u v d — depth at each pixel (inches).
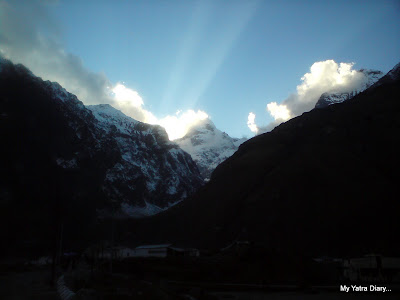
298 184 5034.5
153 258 3599.9
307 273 2834.6
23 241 5457.7
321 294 2053.4
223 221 5506.9
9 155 7140.8
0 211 5713.6
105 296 1256.2
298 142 6776.6
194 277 2891.2
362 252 3804.1
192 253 4094.5
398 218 4131.4
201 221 6008.9
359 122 6146.7
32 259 4918.8
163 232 6333.7
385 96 6678.2
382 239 3934.5
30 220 5851.4
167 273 3004.4
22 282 2011.6
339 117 6663.4
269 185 5354.3
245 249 3363.7
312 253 3978.8
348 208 4443.9
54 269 1844.2
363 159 5290.4
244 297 1967.3
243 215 5172.2
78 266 3929.6
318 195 4761.3
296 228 4453.7
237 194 5964.6
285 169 5511.8
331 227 4284.0
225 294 2114.9
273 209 4857.3
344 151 5521.7
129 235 6727.4
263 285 2541.8
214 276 2851.9
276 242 4350.4
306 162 5462.6
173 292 1616.6
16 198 6181.1
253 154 7012.8
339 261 3189.0
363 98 7062.0
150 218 7500.0
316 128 6855.3
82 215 7337.6
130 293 1370.6
